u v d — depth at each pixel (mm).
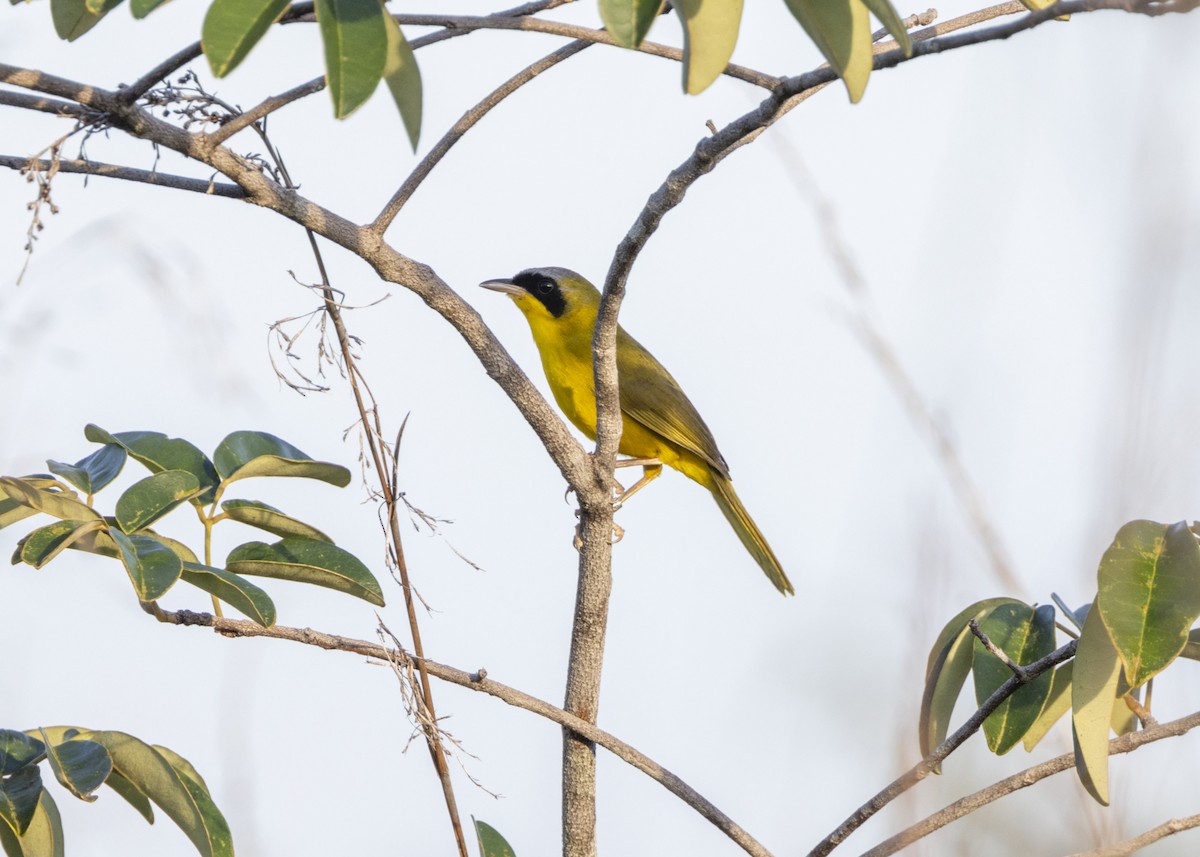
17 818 5734
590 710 7785
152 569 5891
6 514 6254
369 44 4348
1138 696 7285
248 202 6484
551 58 6863
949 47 5082
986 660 6543
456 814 6906
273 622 6141
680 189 6281
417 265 6988
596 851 7727
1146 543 5430
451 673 7023
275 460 6809
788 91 5633
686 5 4523
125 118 5871
